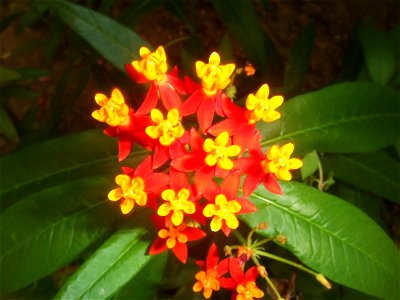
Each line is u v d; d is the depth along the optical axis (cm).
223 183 10
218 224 10
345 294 16
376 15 24
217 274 12
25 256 13
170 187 10
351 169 16
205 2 25
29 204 13
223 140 10
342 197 17
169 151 10
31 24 25
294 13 24
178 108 11
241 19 17
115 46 15
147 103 11
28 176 15
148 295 14
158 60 11
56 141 15
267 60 18
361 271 13
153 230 12
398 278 13
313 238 12
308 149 14
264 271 12
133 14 19
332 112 14
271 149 10
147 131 10
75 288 11
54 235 13
